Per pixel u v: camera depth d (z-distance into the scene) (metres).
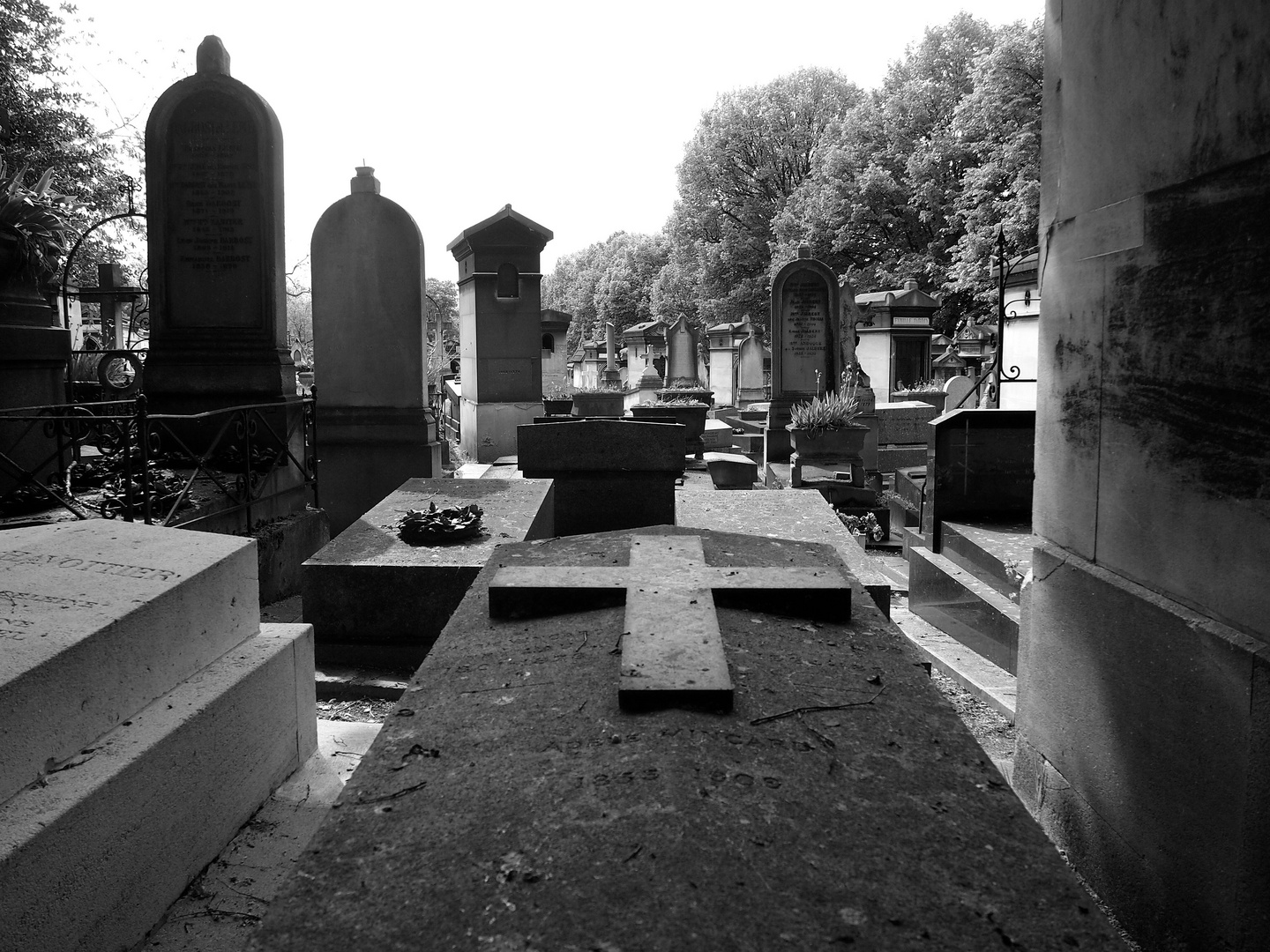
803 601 2.54
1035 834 1.51
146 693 2.86
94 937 2.40
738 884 1.37
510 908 1.33
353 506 9.18
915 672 2.18
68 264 11.67
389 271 9.03
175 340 7.73
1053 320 3.16
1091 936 1.27
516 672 2.16
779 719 1.88
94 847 2.38
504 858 1.44
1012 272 12.96
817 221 39.91
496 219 15.30
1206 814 2.19
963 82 37.75
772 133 47.31
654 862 1.41
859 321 24.50
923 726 1.88
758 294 45.62
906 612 7.04
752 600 2.54
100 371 9.88
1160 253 2.42
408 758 1.78
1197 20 2.22
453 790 1.65
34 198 6.58
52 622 2.61
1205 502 2.23
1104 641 2.71
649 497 6.29
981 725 4.57
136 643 2.79
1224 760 2.12
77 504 5.58
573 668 2.14
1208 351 2.20
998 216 30.03
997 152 29.84
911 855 1.45
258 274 7.72
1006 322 13.21
